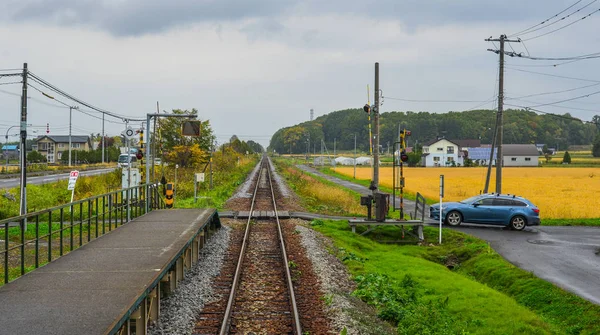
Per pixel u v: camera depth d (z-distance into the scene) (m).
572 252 17.66
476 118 170.38
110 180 38.50
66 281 8.39
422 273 14.69
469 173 80.25
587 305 11.45
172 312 9.41
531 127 167.00
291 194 36.28
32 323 6.34
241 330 8.69
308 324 9.11
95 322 6.39
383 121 165.75
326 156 158.12
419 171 87.31
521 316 10.93
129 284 8.19
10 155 115.06
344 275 13.27
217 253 15.34
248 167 79.94
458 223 23.22
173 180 38.91
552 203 34.53
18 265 13.30
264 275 12.66
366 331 8.88
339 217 25.06
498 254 17.14
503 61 28.16
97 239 12.50
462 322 10.46
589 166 103.81
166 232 13.57
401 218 22.44
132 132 26.05
